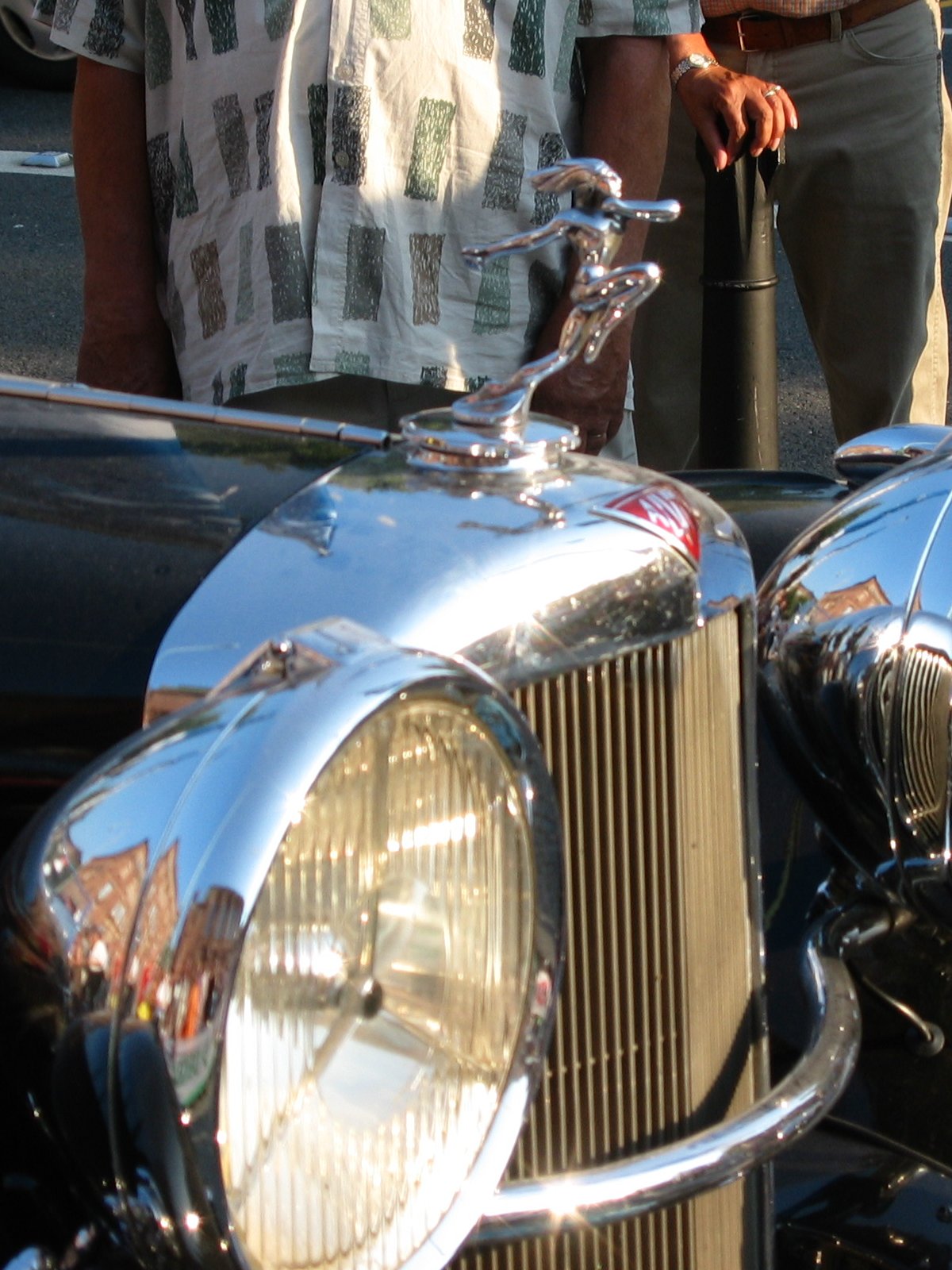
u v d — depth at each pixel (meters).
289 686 1.21
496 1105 1.36
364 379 3.04
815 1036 1.75
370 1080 1.28
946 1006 2.07
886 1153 1.97
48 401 1.96
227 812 1.14
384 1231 1.29
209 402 3.08
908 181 4.51
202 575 1.49
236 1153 1.18
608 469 1.65
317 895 1.22
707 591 1.60
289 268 2.88
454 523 1.50
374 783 1.24
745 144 3.91
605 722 1.52
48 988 1.19
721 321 4.04
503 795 1.32
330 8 2.81
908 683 1.95
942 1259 1.83
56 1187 1.29
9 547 1.55
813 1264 1.85
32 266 8.30
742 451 4.13
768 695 2.07
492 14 2.90
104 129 3.19
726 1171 1.52
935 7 4.52
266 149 2.87
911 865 1.99
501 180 2.95
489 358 3.03
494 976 1.35
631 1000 1.61
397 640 1.39
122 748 1.25
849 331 4.75
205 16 2.93
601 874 1.56
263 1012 1.19
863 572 2.03
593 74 3.20
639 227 3.31
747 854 1.75
